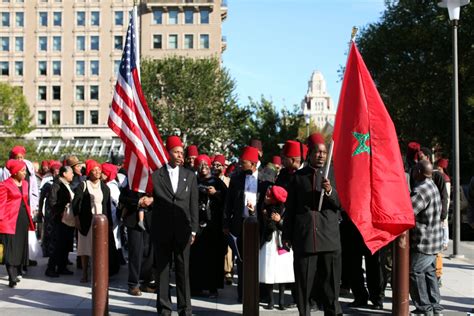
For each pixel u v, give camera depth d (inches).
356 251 338.6
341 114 286.8
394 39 1437.0
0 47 3415.4
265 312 329.1
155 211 307.6
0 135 2723.9
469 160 1317.7
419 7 1414.9
